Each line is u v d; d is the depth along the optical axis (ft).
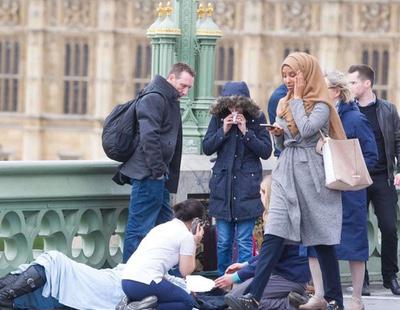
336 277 77.20
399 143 88.89
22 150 464.65
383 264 89.61
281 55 453.99
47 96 462.60
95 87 460.14
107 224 85.05
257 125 84.84
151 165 80.69
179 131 83.15
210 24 92.58
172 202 88.89
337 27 448.65
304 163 76.18
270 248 75.56
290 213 75.56
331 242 76.07
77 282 77.56
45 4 458.91
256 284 75.41
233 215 84.12
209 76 92.79
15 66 462.19
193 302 76.43
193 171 89.25
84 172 83.20
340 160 75.61
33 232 81.76
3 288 76.69
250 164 84.64
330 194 76.33
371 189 88.69
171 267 76.54
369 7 448.24
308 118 75.41
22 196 80.69
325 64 449.48
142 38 457.27
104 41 457.27
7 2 458.91
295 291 78.69
